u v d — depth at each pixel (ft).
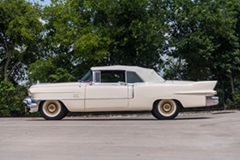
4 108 64.18
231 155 24.20
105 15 72.33
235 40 72.69
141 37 67.41
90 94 45.91
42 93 46.60
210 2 73.67
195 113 66.13
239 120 43.27
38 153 25.05
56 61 75.25
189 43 71.72
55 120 46.44
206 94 45.65
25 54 79.82
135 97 45.55
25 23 73.51
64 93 46.29
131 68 46.57
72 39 72.49
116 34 69.67
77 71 73.05
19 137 31.01
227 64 72.54
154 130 34.30
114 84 46.01
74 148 26.48
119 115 65.62
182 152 25.00
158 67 75.15
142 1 68.74
